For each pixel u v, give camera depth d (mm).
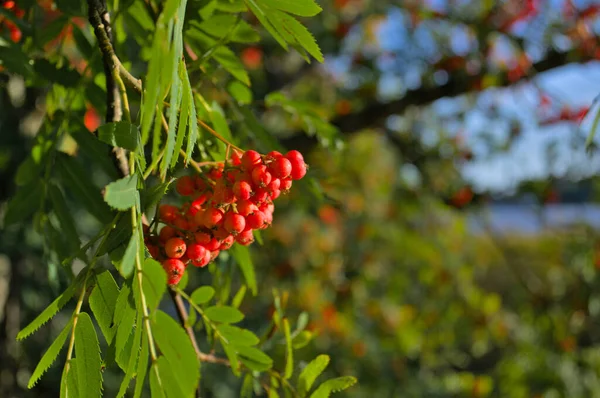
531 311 1942
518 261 2199
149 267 507
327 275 1882
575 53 1325
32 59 651
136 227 510
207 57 614
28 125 1212
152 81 479
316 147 1365
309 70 1949
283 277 1776
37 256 1364
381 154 2186
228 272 685
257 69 1566
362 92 1688
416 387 1945
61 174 662
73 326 526
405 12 1606
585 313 1792
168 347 499
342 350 1704
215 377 1531
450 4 1536
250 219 558
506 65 1400
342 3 1747
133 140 531
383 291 2051
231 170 561
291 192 860
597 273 1777
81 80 642
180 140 521
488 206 1961
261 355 624
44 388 1567
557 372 1655
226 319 623
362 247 1971
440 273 2043
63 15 656
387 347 1876
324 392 603
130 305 515
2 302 1326
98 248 531
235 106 686
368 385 1740
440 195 1882
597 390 1660
